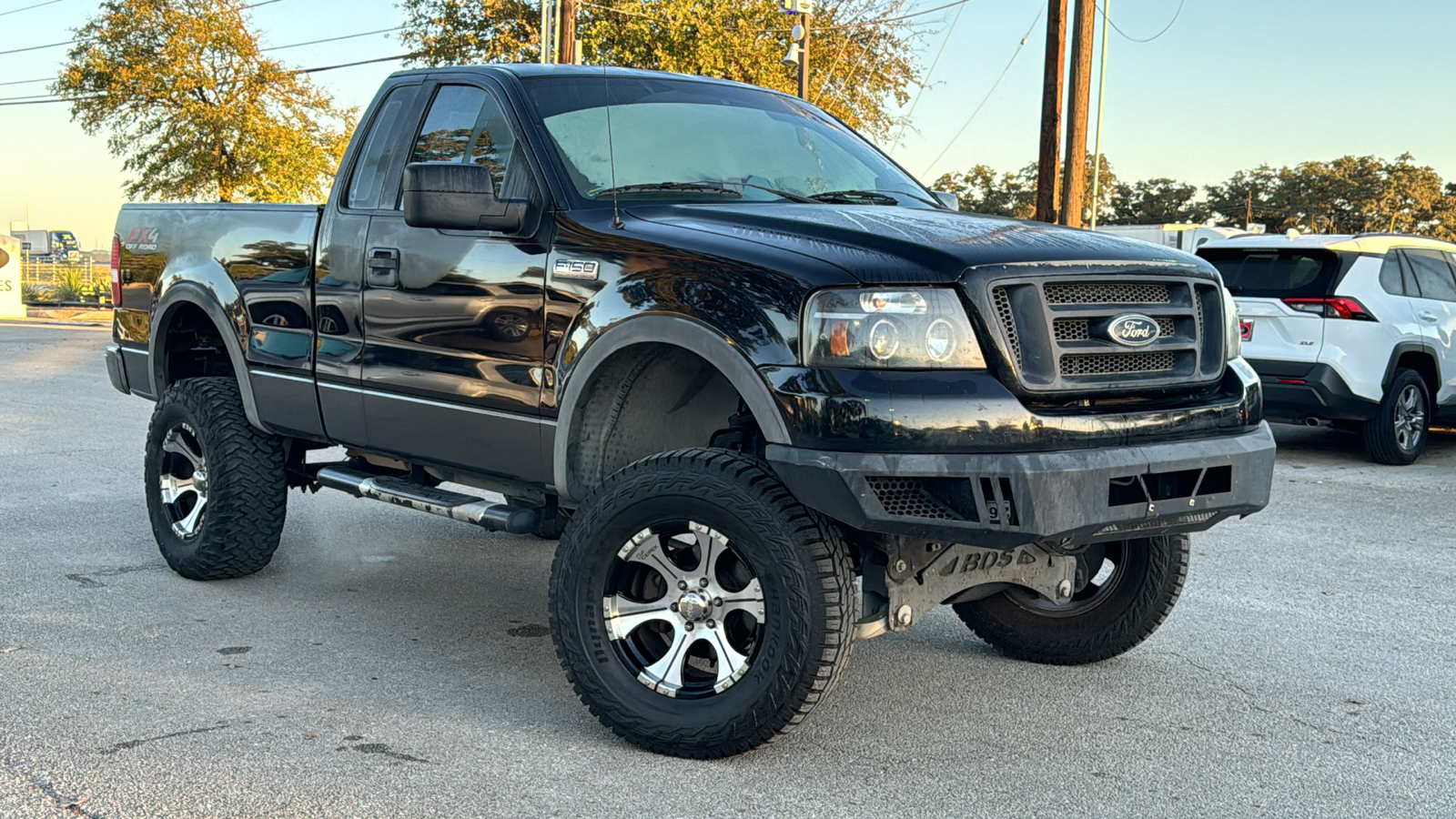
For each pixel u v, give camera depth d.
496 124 4.35
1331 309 9.42
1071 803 3.27
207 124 36.53
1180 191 108.75
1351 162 105.69
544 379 3.87
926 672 4.41
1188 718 3.96
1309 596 5.57
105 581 5.45
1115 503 3.31
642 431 4.00
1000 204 85.56
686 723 3.48
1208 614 5.25
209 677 4.17
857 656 4.61
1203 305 3.67
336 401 4.74
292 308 4.94
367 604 5.20
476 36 36.62
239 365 5.21
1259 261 9.84
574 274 3.80
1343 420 9.71
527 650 4.60
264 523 5.36
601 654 3.62
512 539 6.58
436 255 4.26
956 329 3.22
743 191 4.26
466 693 4.09
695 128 4.49
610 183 4.09
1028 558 3.99
